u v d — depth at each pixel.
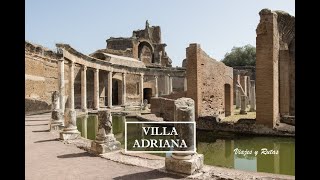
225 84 31.52
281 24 22.19
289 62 23.69
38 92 31.17
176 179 7.48
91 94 45.50
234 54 86.25
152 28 68.44
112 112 33.38
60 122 17.44
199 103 23.75
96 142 10.74
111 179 7.48
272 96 18.78
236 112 34.88
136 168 8.60
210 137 18.47
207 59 25.70
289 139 17.61
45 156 10.34
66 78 39.00
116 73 49.12
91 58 37.03
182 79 61.50
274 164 12.31
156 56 64.31
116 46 62.72
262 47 19.36
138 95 53.94
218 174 7.77
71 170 8.40
